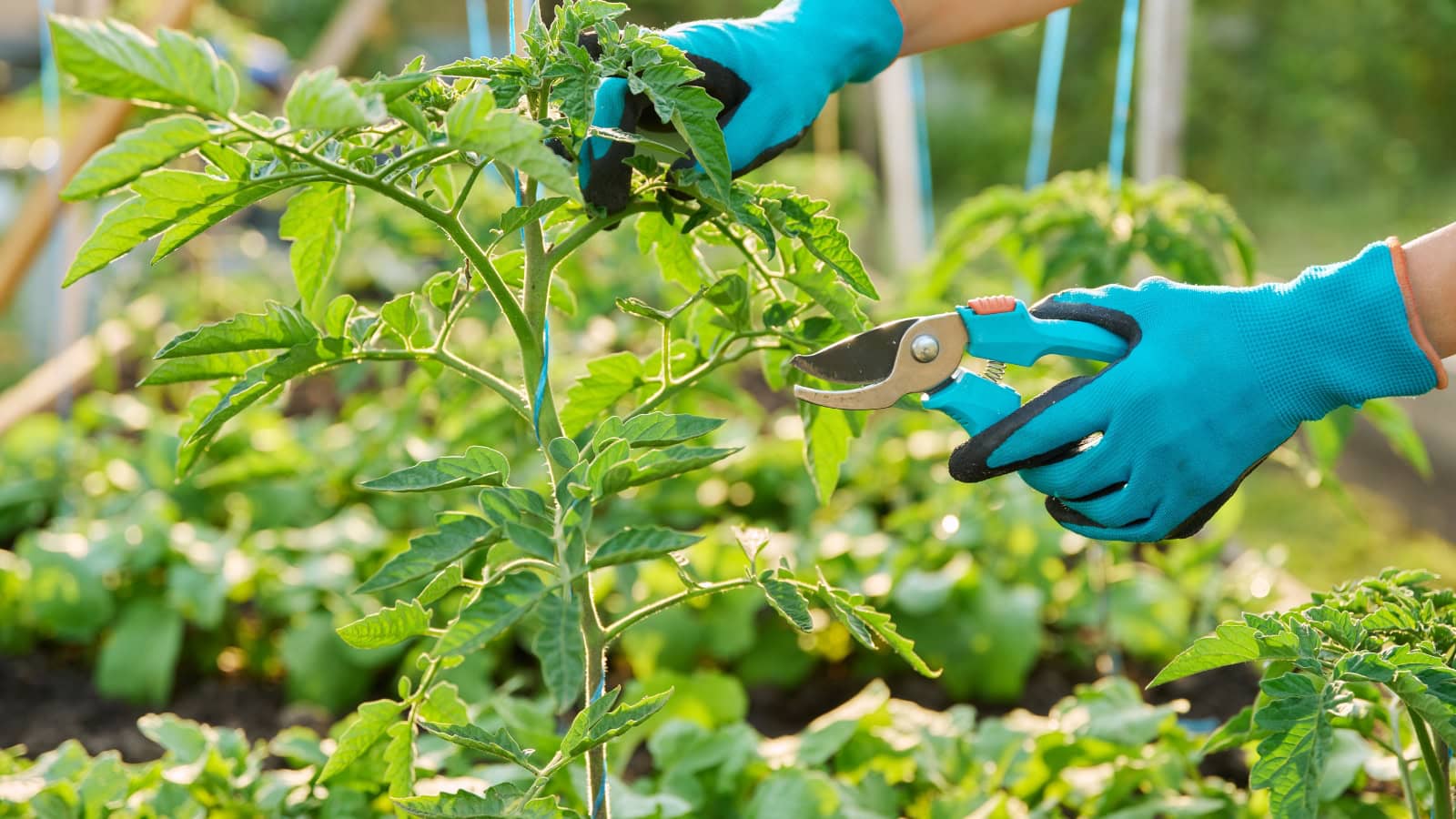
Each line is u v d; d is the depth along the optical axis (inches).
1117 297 51.0
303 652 99.3
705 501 117.9
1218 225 84.2
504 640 103.7
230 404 45.3
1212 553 105.1
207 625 99.7
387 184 39.6
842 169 201.6
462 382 108.7
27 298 216.2
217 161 38.5
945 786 70.3
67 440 129.9
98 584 103.4
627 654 105.4
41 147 199.9
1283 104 478.3
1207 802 66.4
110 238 38.0
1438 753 50.3
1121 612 101.4
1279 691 43.4
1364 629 47.6
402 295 46.5
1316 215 458.0
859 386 53.5
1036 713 97.1
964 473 49.2
